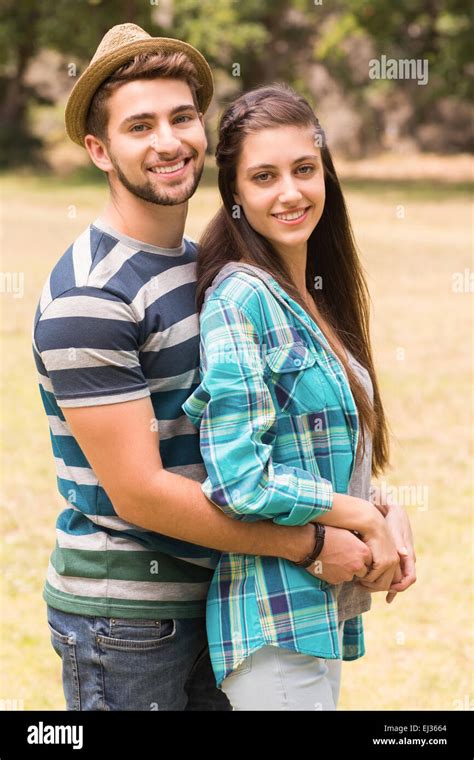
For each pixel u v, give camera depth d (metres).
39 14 36.16
